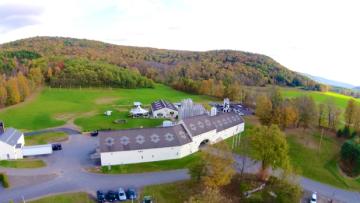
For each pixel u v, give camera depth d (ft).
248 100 487.20
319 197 204.44
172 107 388.78
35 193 185.68
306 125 335.26
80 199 180.96
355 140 266.57
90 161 233.96
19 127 325.83
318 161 258.57
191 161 238.89
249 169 231.30
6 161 228.63
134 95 551.59
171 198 186.60
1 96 418.72
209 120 287.89
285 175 191.11
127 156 228.63
